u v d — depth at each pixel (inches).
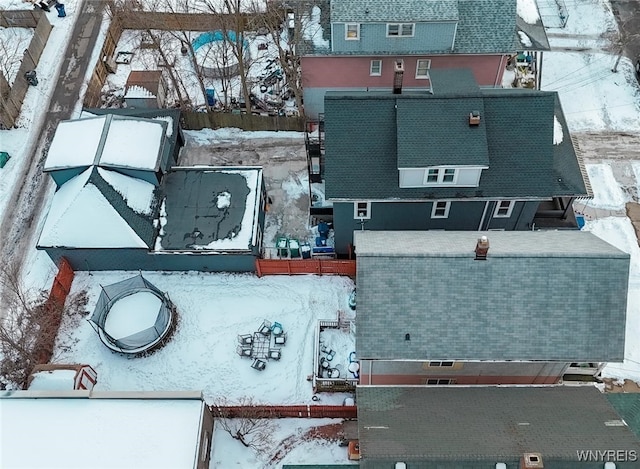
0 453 1056.2
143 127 1489.9
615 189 1583.4
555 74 1855.3
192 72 1879.9
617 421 949.8
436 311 1072.8
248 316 1368.1
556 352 1061.1
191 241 1387.8
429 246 1127.6
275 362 1294.3
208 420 1159.6
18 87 1801.2
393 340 1069.1
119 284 1338.6
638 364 1284.4
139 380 1280.8
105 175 1387.8
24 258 1494.8
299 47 1601.9
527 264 1064.2
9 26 2003.0
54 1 2087.8
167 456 1056.8
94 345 1332.4
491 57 1609.3
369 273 1075.3
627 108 1766.7
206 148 1712.6
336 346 1309.1
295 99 1788.9
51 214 1400.1
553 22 2001.7
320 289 1409.9
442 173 1279.5
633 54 1900.8
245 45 1883.6
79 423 1096.8
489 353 1064.2
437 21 1507.1
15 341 1298.0
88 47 1961.1
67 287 1413.6
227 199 1453.0
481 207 1347.2
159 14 1935.3
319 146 1514.5
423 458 877.2
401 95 1296.8
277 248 1446.9
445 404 1026.1
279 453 1175.6
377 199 1298.0
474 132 1263.5
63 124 1496.1
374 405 1032.2
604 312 1060.5
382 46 1582.2
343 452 1173.1
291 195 1598.2
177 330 1349.7
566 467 863.7
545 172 1295.5
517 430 936.3
